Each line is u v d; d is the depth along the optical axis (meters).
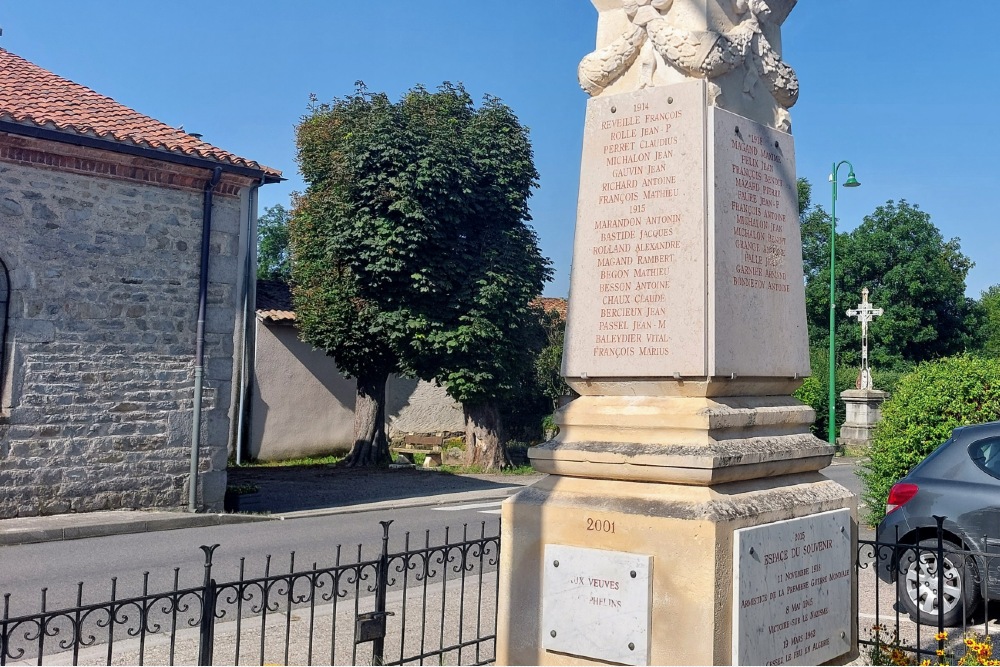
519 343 20.45
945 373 10.11
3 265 11.62
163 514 12.46
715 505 3.73
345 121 20.64
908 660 5.00
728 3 4.42
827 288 40.22
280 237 44.78
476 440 21.00
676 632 3.65
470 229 20.16
